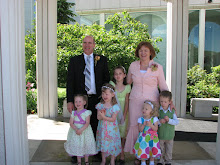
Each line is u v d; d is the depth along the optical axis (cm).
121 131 314
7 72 267
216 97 675
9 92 269
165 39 912
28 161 302
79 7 925
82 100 289
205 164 313
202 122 537
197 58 917
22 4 273
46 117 567
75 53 684
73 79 318
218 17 888
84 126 285
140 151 282
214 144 393
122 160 315
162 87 309
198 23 897
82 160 325
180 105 590
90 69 317
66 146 296
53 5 538
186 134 446
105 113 292
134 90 306
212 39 906
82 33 746
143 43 297
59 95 676
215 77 765
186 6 570
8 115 272
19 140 280
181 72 585
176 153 353
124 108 317
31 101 633
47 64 553
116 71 305
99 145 300
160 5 873
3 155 277
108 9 905
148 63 306
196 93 671
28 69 891
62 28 758
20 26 269
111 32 740
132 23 741
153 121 283
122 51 666
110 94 288
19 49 271
